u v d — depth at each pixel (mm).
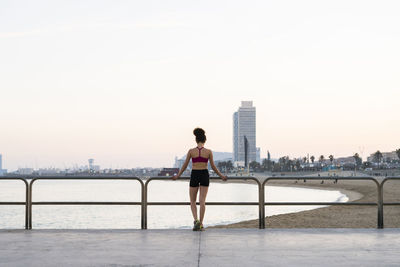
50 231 9188
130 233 8914
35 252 7051
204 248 7363
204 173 9188
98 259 6531
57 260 6469
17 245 7656
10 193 132750
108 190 158750
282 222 28281
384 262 6344
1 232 9062
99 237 8461
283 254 6887
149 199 87188
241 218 40562
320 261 6402
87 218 45875
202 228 9188
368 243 7836
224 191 130875
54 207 65250
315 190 134125
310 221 28578
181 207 63188
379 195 9633
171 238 8344
